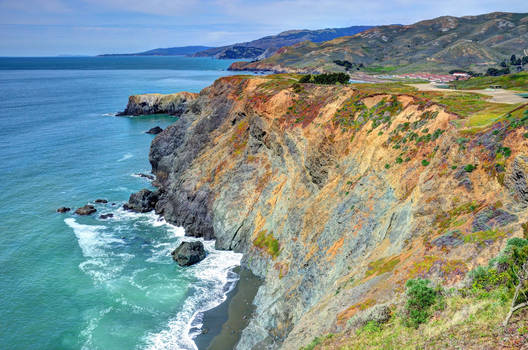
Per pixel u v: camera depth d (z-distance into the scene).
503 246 19.45
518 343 13.73
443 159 29.53
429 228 25.81
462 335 15.88
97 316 38.56
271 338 33.34
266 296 39.19
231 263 49.09
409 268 23.02
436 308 18.77
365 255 30.34
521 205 21.19
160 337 35.59
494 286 17.67
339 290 27.97
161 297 41.69
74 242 54.53
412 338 17.72
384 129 40.66
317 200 42.47
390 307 20.98
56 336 35.78
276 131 55.47
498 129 26.75
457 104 38.28
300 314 32.66
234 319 37.94
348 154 43.69
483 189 24.53
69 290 42.88
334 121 48.12
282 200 49.19
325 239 36.38
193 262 49.00
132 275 46.09
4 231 57.16
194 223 58.06
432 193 27.77
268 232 48.34
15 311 39.22
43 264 48.44
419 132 35.94
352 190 38.34
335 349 20.39
